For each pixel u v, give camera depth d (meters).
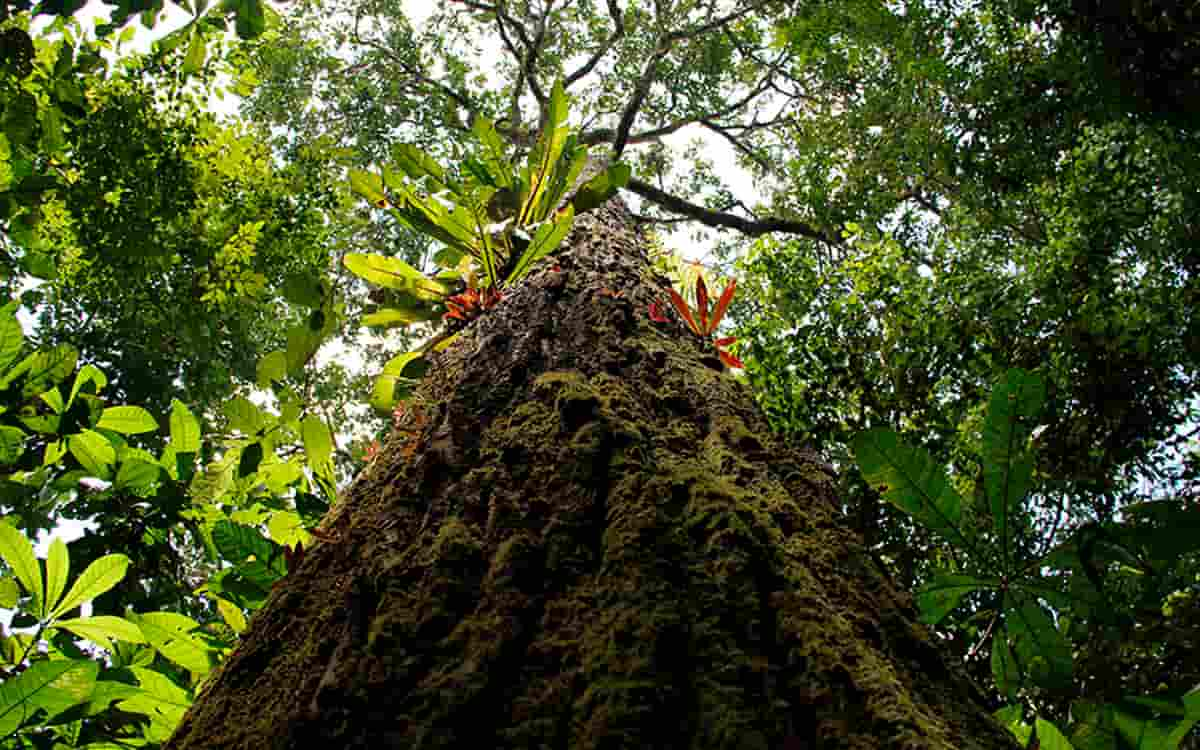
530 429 1.13
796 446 1.34
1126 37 4.93
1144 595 2.60
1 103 3.19
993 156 6.03
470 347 1.66
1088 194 4.50
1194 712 1.33
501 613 0.79
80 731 1.92
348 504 1.21
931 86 6.68
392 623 0.80
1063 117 5.86
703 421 1.26
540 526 0.92
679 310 1.95
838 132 7.52
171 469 2.46
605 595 0.80
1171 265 4.38
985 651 2.98
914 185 7.26
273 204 5.50
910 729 0.63
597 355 1.43
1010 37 6.35
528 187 2.35
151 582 2.63
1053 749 1.40
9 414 2.24
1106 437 4.05
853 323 4.14
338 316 1.43
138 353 5.95
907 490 1.37
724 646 0.72
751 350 4.27
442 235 2.18
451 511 0.98
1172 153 4.51
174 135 4.98
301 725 0.72
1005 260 4.43
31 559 1.76
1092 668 2.88
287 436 1.88
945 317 4.11
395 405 1.97
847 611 0.85
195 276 5.35
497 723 0.69
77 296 5.56
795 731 0.66
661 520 0.89
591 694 0.68
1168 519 1.35
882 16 7.13
